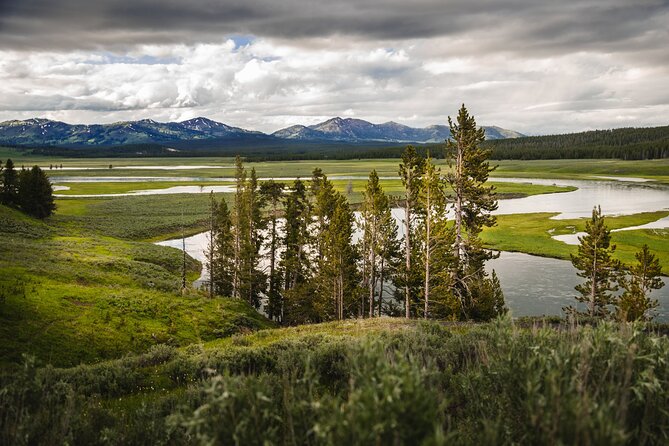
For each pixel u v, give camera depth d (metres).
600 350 5.55
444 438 3.65
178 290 44.88
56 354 25.62
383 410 3.92
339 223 42.88
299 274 52.22
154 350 16.70
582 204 125.00
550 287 55.22
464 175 36.03
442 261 36.16
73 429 6.53
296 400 5.42
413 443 3.89
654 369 5.49
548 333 6.43
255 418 4.63
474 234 37.56
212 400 4.66
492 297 36.34
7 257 43.38
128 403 11.43
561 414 4.15
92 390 12.20
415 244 43.66
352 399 4.11
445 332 16.14
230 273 57.91
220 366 12.92
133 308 34.66
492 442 4.36
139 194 152.75
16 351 24.38
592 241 42.03
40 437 6.16
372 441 3.80
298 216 52.34
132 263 53.09
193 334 33.97
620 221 94.25
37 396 6.91
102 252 61.72
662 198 134.12
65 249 55.62
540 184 181.25
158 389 12.77
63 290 34.75
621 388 4.77
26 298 31.05
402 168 38.78
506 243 78.06
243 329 36.84
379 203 42.62
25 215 85.94
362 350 5.35
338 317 44.41
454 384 7.63
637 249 70.94
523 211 113.69
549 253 71.19
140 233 90.50
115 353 28.08
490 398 5.62
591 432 3.89
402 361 4.33
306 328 24.73
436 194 35.34
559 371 4.64
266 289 55.50
